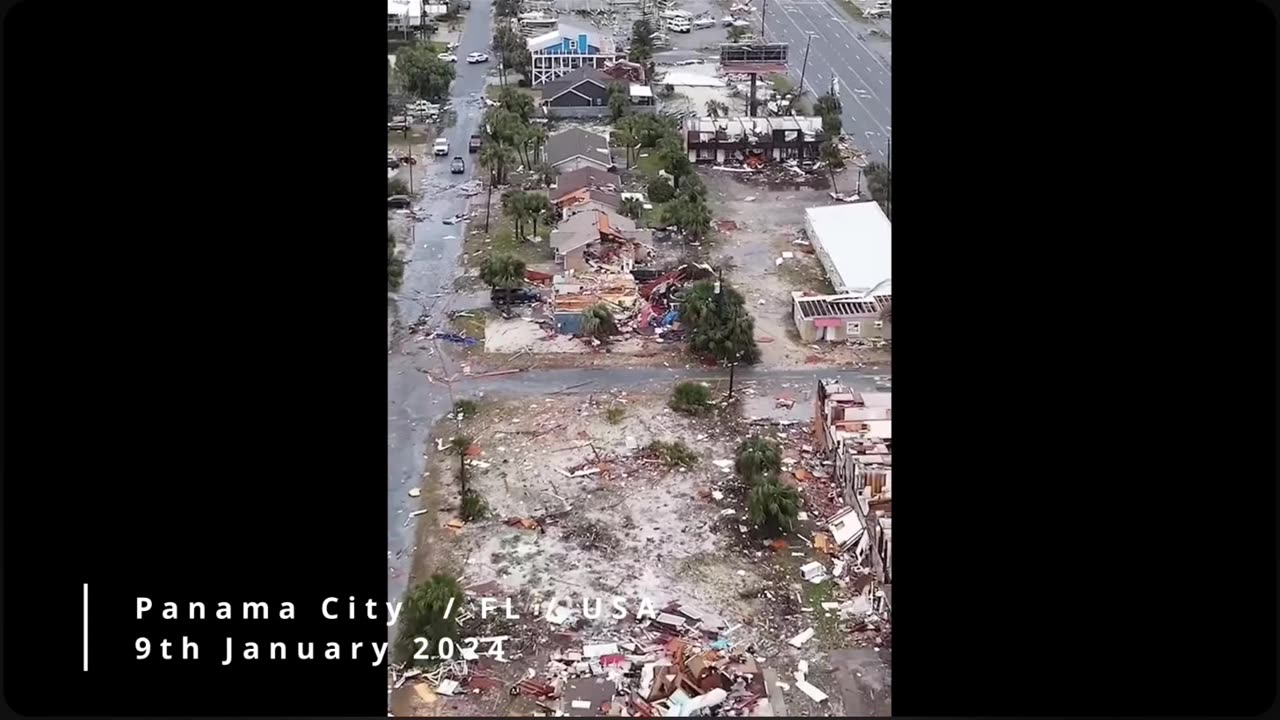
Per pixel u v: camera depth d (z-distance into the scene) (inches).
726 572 2050.9
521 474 2326.5
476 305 3053.6
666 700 1752.0
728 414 2544.3
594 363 2758.4
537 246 3447.3
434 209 3737.7
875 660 1841.8
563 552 2102.6
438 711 1742.1
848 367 2758.4
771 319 2992.1
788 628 1918.1
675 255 3380.9
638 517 2198.6
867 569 2044.8
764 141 4163.4
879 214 3489.2
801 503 2175.2
